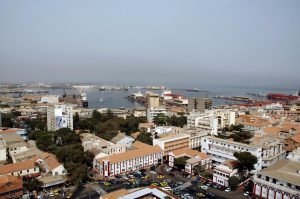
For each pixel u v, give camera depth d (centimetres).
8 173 12494
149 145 17388
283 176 11262
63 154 14788
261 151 15500
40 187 11975
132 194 9725
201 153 16188
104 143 17988
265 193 11506
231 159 15762
